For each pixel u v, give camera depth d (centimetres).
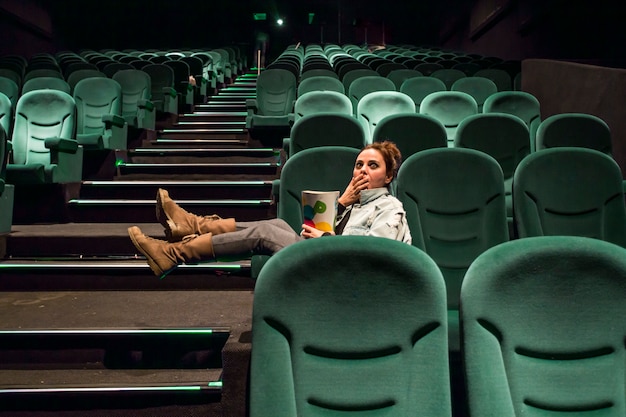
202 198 275
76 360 153
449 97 332
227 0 1083
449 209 165
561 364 94
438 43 1254
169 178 309
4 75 464
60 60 661
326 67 580
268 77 454
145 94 430
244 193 275
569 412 92
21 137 296
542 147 245
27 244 214
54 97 303
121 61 615
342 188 176
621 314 93
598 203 171
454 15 1136
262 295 94
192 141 372
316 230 126
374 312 95
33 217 259
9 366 152
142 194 276
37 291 195
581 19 641
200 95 549
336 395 93
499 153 234
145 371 151
